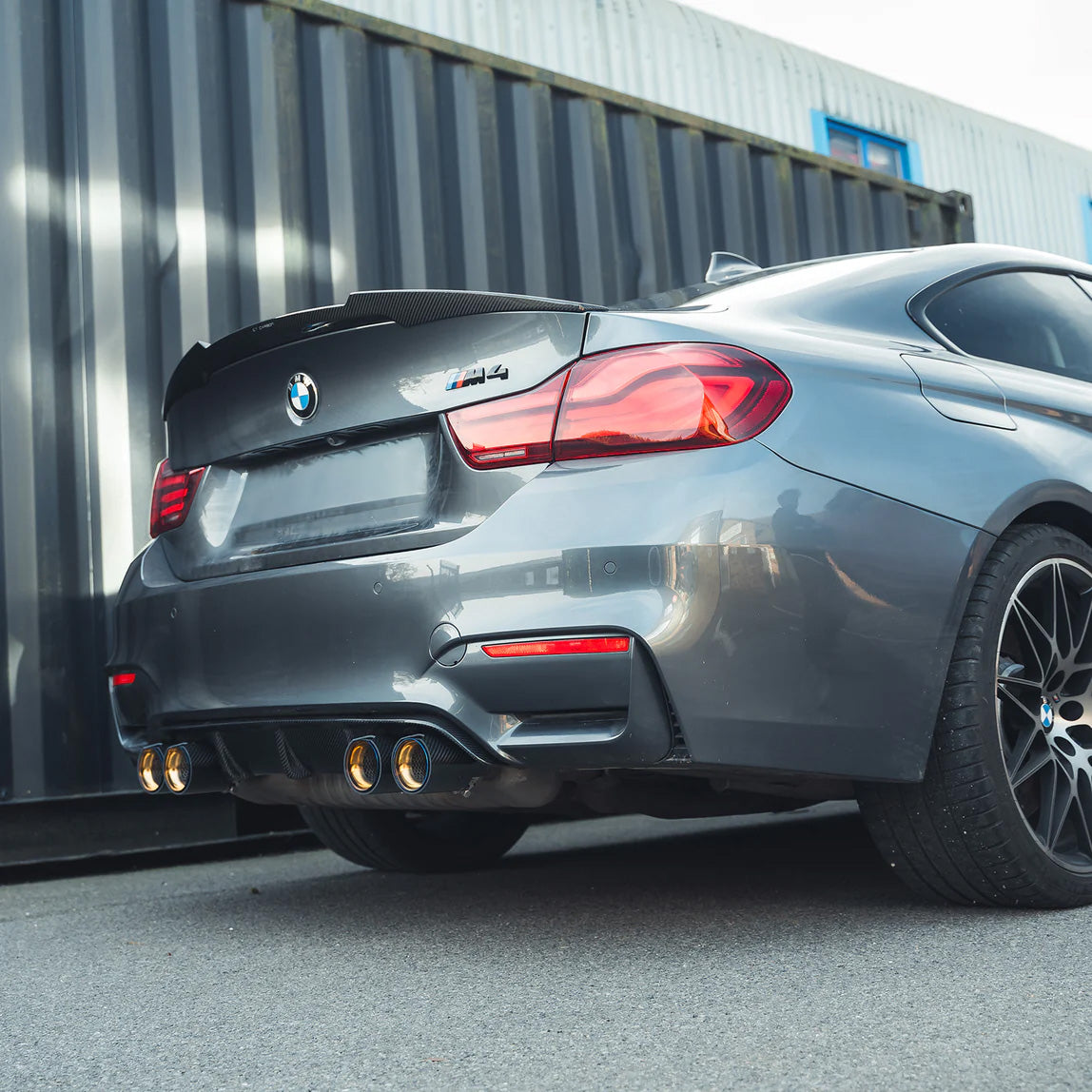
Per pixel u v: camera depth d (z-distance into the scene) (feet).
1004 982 5.51
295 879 10.40
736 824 12.49
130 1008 6.07
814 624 6.01
